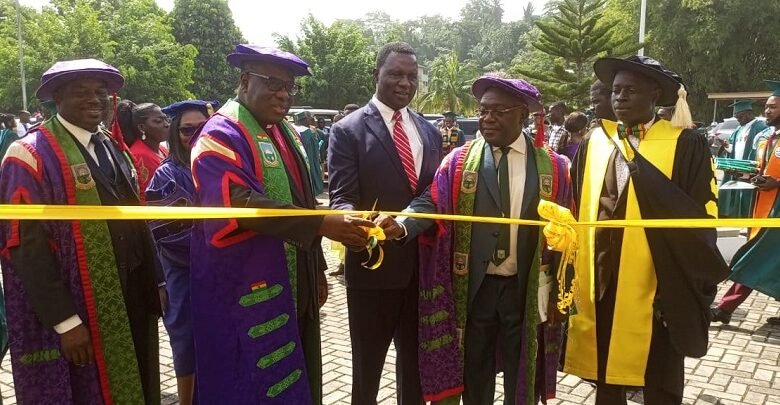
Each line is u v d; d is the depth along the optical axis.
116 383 2.50
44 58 27.41
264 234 2.25
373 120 2.98
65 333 2.32
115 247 2.54
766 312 5.68
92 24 27.84
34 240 2.26
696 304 2.69
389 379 4.09
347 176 2.92
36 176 2.34
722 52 29.02
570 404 3.76
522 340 2.73
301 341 2.64
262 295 2.32
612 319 2.80
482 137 2.90
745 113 8.71
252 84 2.41
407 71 2.95
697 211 2.61
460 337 2.81
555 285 2.78
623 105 2.76
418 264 2.99
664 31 29.47
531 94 2.64
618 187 2.80
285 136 2.68
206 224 2.28
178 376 3.31
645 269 2.74
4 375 4.21
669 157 2.71
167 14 36.50
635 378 2.78
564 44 20.80
